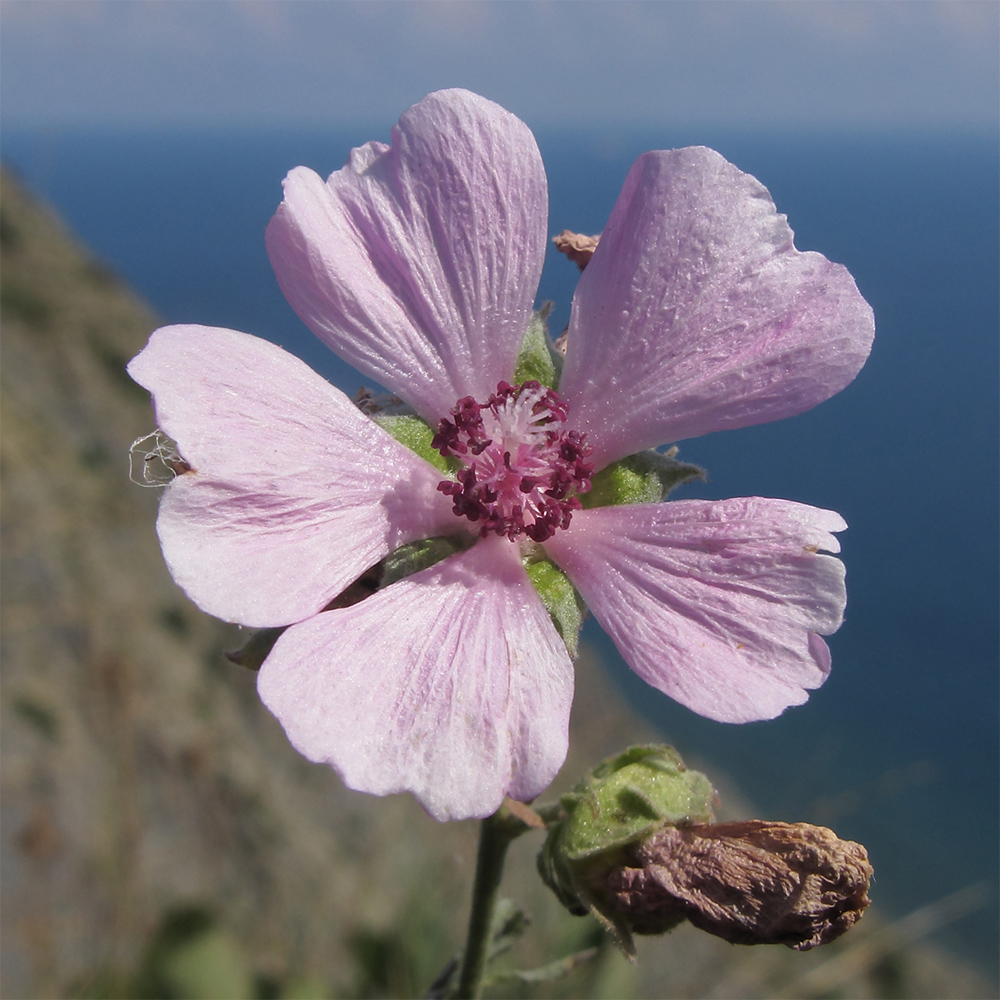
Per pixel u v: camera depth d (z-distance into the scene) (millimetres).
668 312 62
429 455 63
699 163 61
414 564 58
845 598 52
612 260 64
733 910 54
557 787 272
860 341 58
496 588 58
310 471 55
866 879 54
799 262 60
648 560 58
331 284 60
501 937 80
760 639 53
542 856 63
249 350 56
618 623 57
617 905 58
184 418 51
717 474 791
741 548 55
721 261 61
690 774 61
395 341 62
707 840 57
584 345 64
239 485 52
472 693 52
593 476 63
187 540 50
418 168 63
